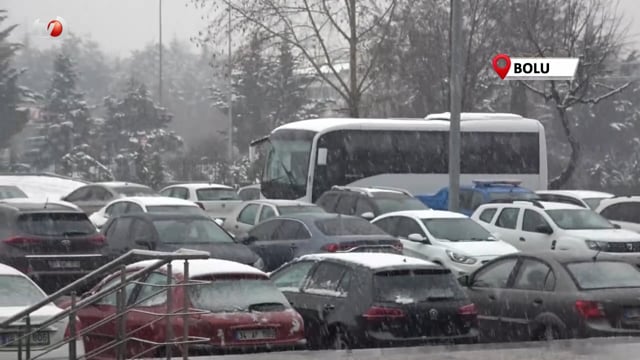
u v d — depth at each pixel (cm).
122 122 11775
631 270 2302
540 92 7119
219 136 11975
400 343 2098
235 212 4375
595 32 7012
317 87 12481
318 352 1938
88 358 1705
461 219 3562
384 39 6938
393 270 2145
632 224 4225
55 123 11725
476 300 2436
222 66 7006
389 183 5459
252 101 11562
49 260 2980
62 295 1680
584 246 3594
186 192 5797
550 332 2247
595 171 11594
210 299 1916
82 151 10306
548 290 2280
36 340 1969
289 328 1966
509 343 2133
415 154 5544
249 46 6800
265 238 3441
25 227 3027
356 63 6975
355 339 2100
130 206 4169
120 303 1659
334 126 5375
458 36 4441
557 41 7062
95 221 4294
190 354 1880
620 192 9400
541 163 5812
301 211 4084
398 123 5528
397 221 3612
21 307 2042
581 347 2023
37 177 8462
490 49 7294
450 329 2152
